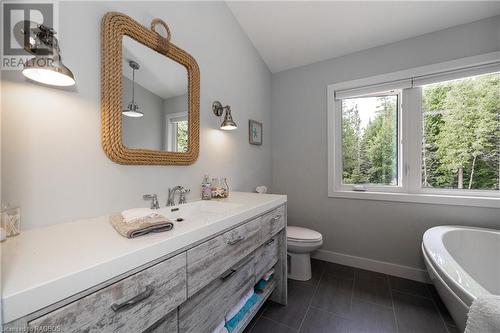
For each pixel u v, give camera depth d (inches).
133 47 42.6
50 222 32.1
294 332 52.4
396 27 72.4
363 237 84.7
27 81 29.8
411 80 75.8
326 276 78.6
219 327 39.6
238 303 46.3
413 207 76.0
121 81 40.1
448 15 66.1
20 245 24.8
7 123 28.4
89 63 36.4
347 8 67.4
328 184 90.8
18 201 29.1
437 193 74.5
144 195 45.5
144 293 24.2
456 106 71.8
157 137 47.7
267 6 70.3
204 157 62.4
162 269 26.3
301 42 83.8
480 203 65.9
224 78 70.4
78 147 35.1
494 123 67.1
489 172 68.2
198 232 31.4
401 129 80.0
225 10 70.2
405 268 76.9
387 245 80.4
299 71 97.8
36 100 30.6
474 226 67.0
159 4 48.3
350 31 76.0
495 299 30.8
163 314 26.3
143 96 44.7
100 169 38.0
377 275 79.0
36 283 17.0
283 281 61.9
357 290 69.6
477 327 30.3
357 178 89.1
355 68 85.8
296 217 98.6
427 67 73.0
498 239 59.4
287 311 59.7
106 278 20.9
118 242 25.7
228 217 37.5
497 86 66.5
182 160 53.2
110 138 38.3
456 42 69.1
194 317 32.5
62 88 33.2
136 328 23.4
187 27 55.8
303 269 75.4
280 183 102.0
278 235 62.0
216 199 57.9
